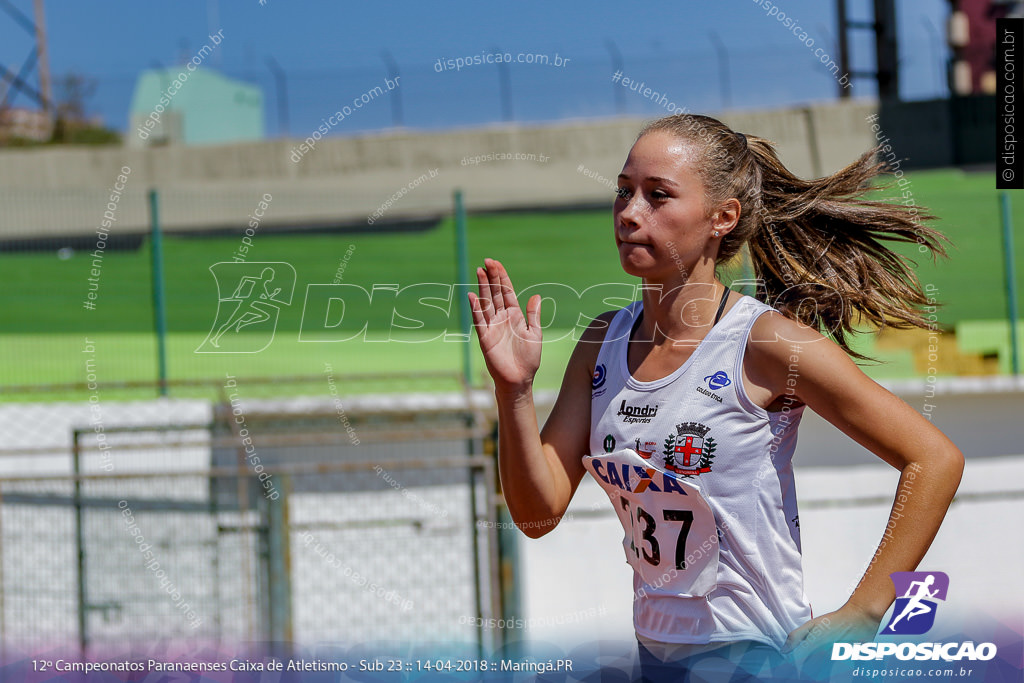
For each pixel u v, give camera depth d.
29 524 17.30
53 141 32.09
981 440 19.08
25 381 21.64
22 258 26.05
